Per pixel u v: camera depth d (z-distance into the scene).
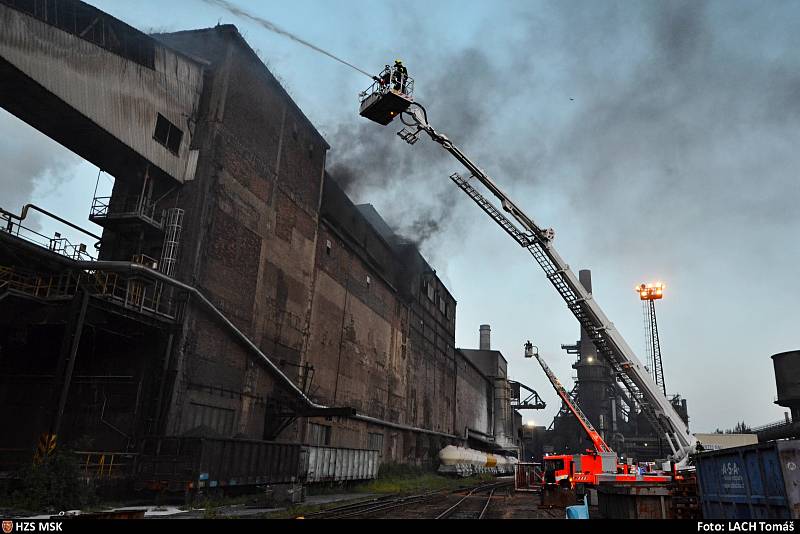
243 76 29.61
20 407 22.92
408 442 52.00
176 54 26.33
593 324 25.61
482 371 89.00
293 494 19.16
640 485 13.70
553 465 23.08
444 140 24.28
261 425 28.41
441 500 24.17
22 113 21.47
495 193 25.58
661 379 61.22
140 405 22.17
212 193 26.20
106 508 16.52
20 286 20.92
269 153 31.42
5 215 19.38
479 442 82.06
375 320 46.47
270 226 30.86
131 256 25.64
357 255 43.41
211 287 25.45
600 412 89.19
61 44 20.55
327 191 38.66
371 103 21.97
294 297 32.94
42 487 15.60
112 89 22.73
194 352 23.86
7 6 18.62
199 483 19.08
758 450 8.74
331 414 28.48
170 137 25.81
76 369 23.33
